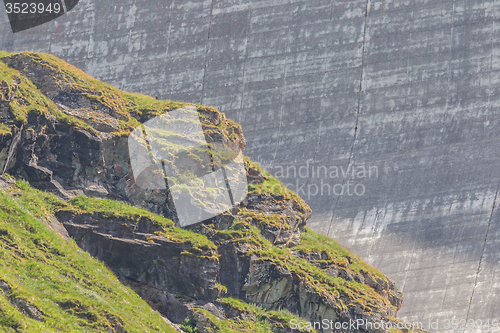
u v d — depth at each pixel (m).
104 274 93.81
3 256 78.12
